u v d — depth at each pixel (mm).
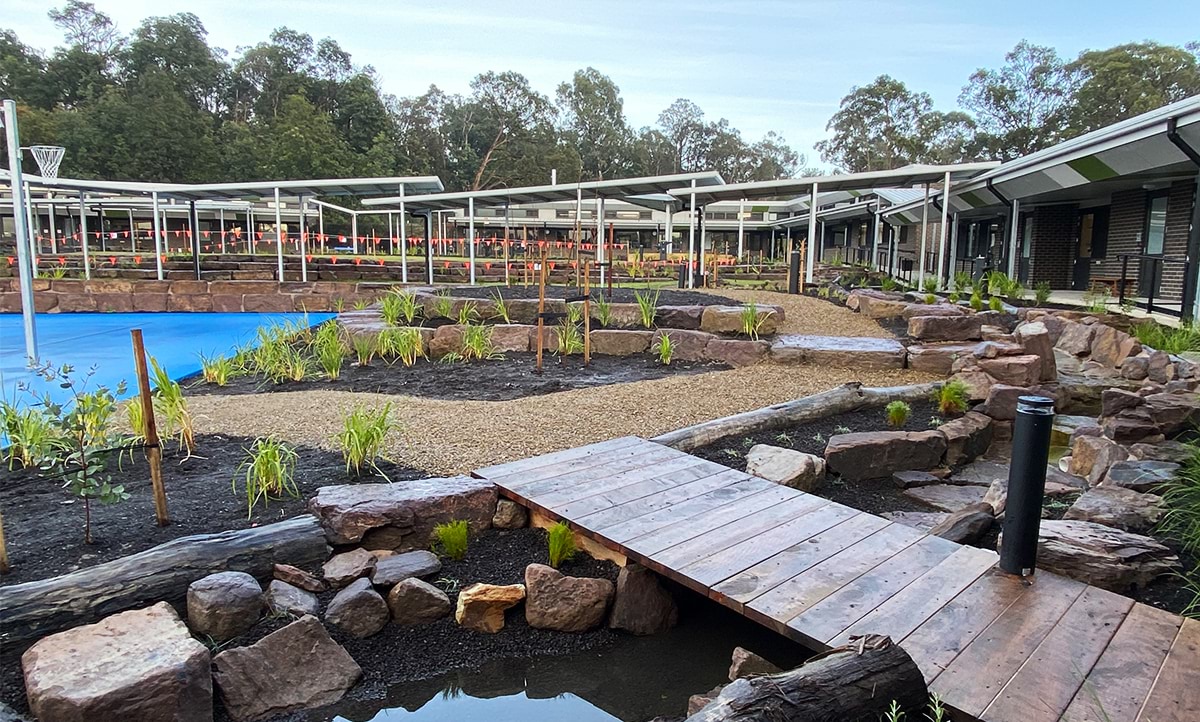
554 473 3998
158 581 2680
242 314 14477
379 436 4059
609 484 3852
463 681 2814
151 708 2172
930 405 5891
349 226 39438
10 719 2129
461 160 58594
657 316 8328
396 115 60625
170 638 2398
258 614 2754
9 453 4156
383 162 46219
